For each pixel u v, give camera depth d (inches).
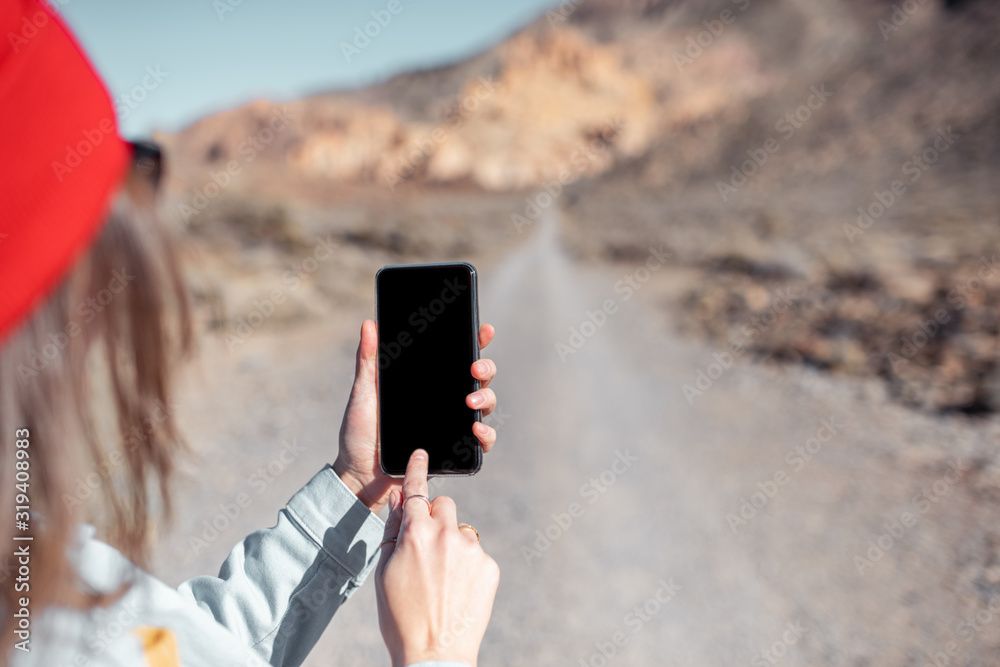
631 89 5807.1
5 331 16.1
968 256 655.8
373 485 40.3
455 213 2272.4
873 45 3036.4
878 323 425.4
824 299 544.1
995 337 355.9
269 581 34.3
